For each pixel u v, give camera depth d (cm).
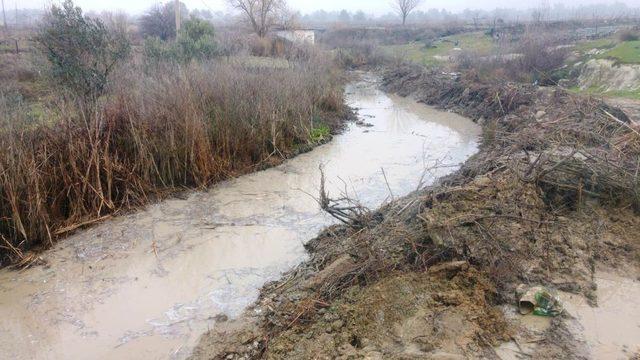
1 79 1476
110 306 616
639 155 874
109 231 805
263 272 692
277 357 495
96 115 888
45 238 754
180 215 872
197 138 1004
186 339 553
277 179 1066
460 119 1708
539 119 1298
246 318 581
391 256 621
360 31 4466
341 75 2678
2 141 768
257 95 1258
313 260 689
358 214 761
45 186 795
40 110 1078
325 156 1238
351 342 502
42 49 1145
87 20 1168
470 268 573
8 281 668
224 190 995
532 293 533
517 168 819
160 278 677
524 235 653
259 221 852
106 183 881
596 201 740
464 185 830
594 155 833
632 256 631
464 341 473
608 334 500
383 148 1315
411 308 520
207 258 730
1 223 734
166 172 977
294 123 1312
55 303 621
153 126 980
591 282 580
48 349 543
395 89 2373
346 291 581
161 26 2869
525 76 2100
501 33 3509
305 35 3438
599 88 1819
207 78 1211
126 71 1207
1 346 548
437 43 3741
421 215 676
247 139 1135
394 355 463
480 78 1988
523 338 492
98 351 538
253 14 3133
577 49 2325
